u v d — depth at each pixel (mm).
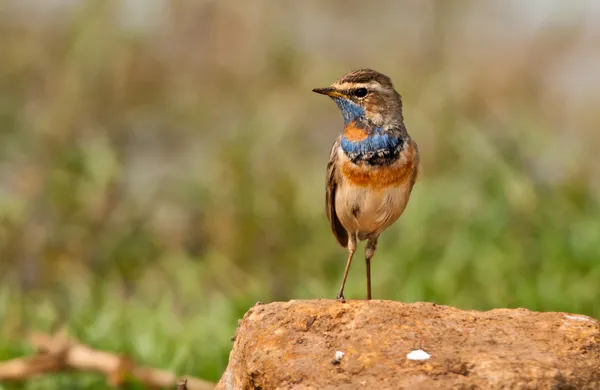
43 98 17203
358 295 13500
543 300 13047
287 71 17594
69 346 11508
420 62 18281
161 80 17594
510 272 13695
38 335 12023
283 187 15555
